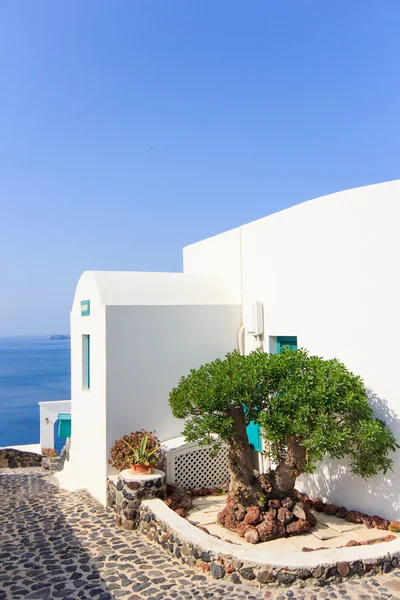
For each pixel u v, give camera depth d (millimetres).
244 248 11812
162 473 9250
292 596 6082
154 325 10742
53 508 10078
